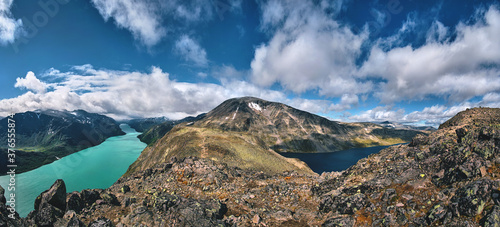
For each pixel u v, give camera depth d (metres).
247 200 27.88
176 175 37.81
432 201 17.25
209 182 34.66
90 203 24.38
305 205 24.88
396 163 25.08
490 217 13.12
